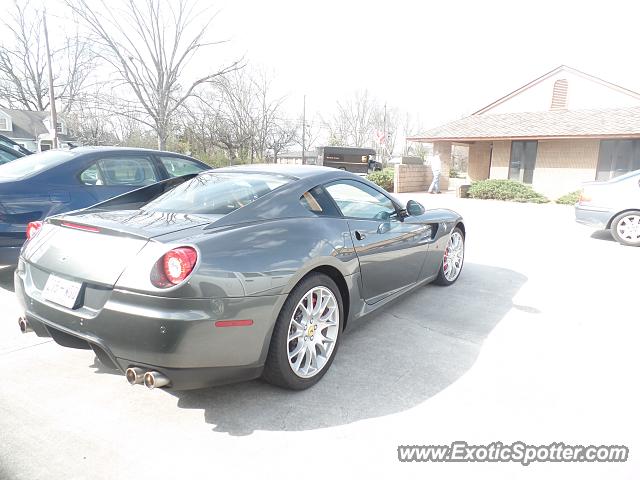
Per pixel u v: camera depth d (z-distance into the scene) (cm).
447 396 254
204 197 284
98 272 215
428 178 2059
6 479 185
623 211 701
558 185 1544
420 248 384
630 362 298
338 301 279
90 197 460
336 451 207
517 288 463
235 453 205
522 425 228
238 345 219
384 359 299
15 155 732
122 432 218
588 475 194
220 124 2395
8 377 267
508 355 307
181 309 200
